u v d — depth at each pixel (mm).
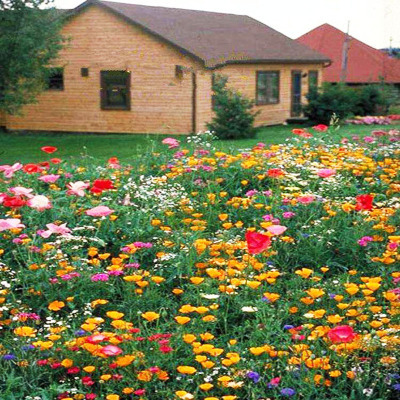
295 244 6090
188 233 6074
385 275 5348
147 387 3875
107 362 4023
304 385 3811
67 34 28375
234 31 32125
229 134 24500
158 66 27000
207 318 4383
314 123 31000
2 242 5879
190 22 30203
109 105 28312
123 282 5230
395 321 4527
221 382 3918
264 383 3896
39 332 4598
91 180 8172
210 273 4867
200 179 8055
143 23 27016
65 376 4047
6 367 4031
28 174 7820
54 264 5395
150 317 4230
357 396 3793
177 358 4234
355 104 32938
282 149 9945
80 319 4691
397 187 7598
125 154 20906
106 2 27719
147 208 6836
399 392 3889
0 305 4879
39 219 6262
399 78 45094
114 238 6195
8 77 22344
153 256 5883
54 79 29078
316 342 4129
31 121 29750
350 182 8328
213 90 25453
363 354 4207
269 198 7168
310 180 8133
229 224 6059
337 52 47656
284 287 5371
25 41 21547
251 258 5438
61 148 23062
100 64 28109
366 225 6219
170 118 27062
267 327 4348
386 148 10195
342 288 5105
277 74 31797
